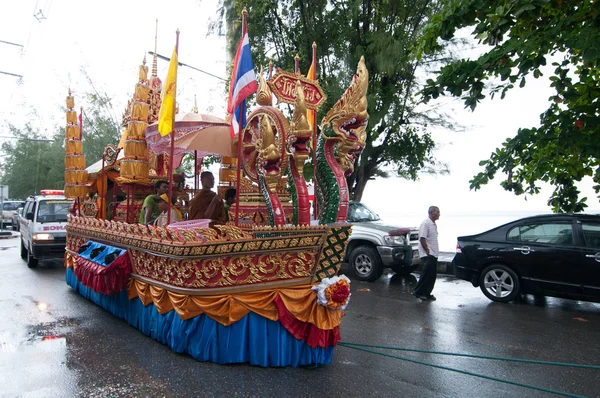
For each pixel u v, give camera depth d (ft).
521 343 17.98
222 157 24.93
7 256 47.62
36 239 36.19
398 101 44.24
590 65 20.20
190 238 13.85
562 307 25.12
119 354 15.49
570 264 23.75
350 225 14.43
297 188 14.57
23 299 25.27
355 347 16.93
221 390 12.41
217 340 14.14
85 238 25.68
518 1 18.37
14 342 17.13
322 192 15.03
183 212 25.41
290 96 15.48
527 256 25.18
